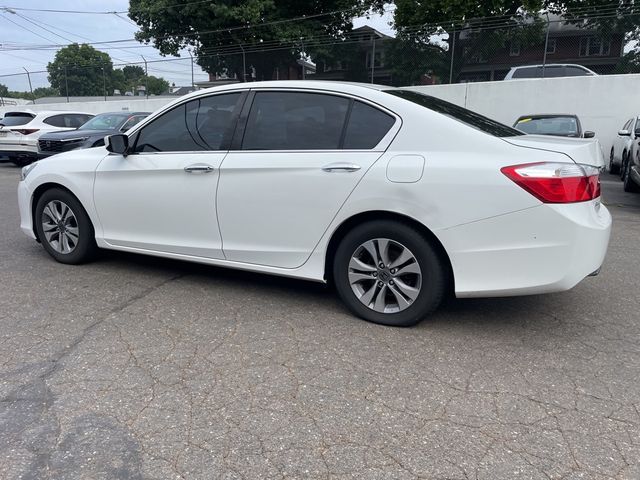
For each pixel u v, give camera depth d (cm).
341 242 359
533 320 370
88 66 2497
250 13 2467
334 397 270
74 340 333
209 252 409
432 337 341
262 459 223
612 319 373
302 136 368
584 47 1661
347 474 214
